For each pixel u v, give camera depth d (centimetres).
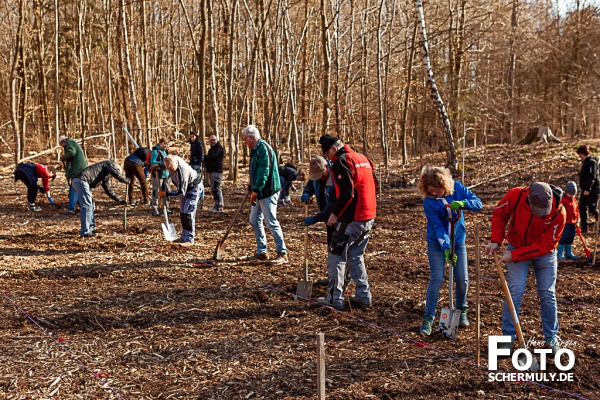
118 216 1138
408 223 1101
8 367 432
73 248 844
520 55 3036
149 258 783
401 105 2642
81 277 688
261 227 778
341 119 2067
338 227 563
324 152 564
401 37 2805
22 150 2102
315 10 2223
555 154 1841
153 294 622
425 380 418
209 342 489
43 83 2270
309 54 2261
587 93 3055
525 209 449
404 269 748
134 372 429
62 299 602
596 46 2992
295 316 557
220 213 1198
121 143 2356
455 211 496
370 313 570
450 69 2255
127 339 495
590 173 1002
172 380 417
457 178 1662
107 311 566
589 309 587
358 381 416
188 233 875
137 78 2259
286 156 2259
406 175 1828
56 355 458
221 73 2309
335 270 574
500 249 858
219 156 1201
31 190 1202
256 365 443
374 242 929
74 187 927
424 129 2894
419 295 629
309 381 415
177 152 2431
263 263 764
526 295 627
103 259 775
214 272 716
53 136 2292
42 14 2269
